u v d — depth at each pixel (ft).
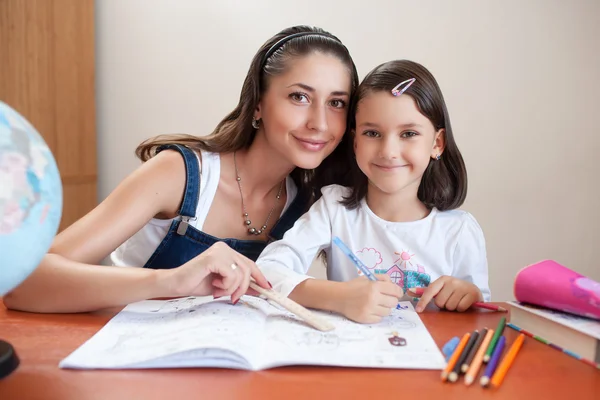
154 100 8.10
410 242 3.41
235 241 3.75
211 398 1.74
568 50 7.64
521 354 2.15
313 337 2.26
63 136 7.16
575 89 7.69
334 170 3.92
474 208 7.92
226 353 1.97
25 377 1.87
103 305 2.60
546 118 7.75
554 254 7.93
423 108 3.11
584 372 1.98
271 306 2.72
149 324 2.37
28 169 1.72
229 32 7.96
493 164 7.84
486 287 3.44
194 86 8.05
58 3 7.00
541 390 1.83
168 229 3.64
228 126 3.88
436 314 2.76
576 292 2.24
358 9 7.79
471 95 7.77
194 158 3.68
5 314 2.60
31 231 1.72
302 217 3.63
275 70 3.38
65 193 7.20
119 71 8.06
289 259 3.26
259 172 3.80
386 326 2.47
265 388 1.82
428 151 3.21
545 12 7.60
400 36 7.79
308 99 3.32
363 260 3.45
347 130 3.60
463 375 1.95
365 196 3.60
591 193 7.82
